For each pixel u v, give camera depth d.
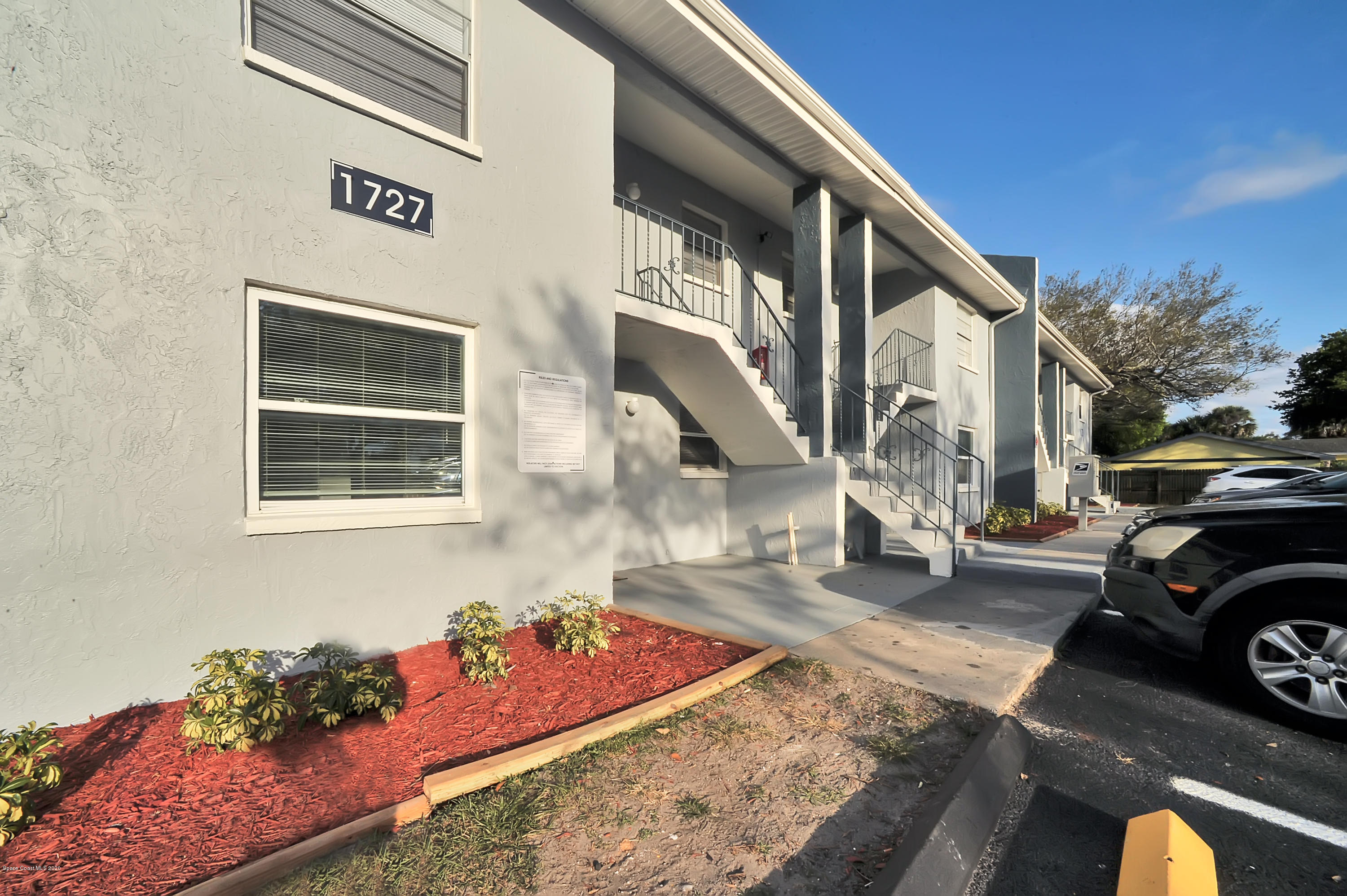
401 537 4.05
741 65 6.10
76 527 2.91
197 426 3.26
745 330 9.70
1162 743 3.27
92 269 2.96
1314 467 25.23
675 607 5.91
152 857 2.03
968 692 3.78
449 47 4.49
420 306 4.16
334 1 3.93
